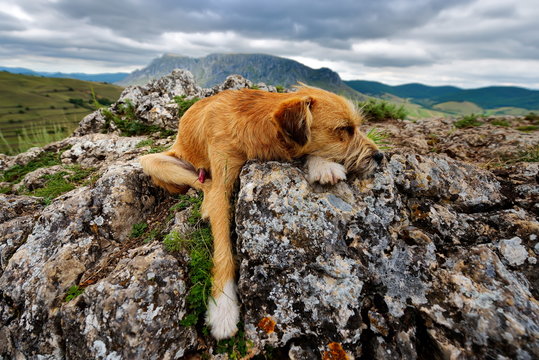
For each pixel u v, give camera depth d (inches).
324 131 20.0
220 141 20.7
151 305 16.3
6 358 18.0
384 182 19.2
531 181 22.0
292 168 19.4
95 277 18.8
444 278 15.4
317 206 17.6
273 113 18.7
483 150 35.0
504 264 16.5
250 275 17.0
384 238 17.1
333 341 15.1
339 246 16.7
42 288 18.3
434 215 18.6
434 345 14.0
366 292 15.8
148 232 22.4
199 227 21.0
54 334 17.3
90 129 51.6
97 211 22.3
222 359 16.1
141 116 48.5
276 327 15.9
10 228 22.6
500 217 18.4
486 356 12.9
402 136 41.7
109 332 15.6
